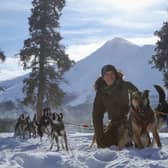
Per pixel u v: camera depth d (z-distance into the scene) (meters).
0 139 27.58
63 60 43.97
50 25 44.47
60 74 44.16
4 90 43.00
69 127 47.41
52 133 17.36
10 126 51.41
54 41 44.25
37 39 44.00
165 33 40.97
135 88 9.23
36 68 43.84
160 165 6.04
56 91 43.47
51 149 17.62
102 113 9.52
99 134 9.46
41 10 44.78
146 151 7.36
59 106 43.91
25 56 43.66
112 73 9.06
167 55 40.47
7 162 6.88
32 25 44.50
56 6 44.94
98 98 9.45
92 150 8.78
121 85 9.14
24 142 22.92
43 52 43.66
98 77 9.45
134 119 8.07
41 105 43.03
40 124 25.66
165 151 7.24
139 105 7.96
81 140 21.11
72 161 6.87
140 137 8.17
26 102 43.53
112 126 9.23
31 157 7.02
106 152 7.29
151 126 8.12
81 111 78.38
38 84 43.34
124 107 9.10
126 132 8.51
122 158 6.83
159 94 10.48
